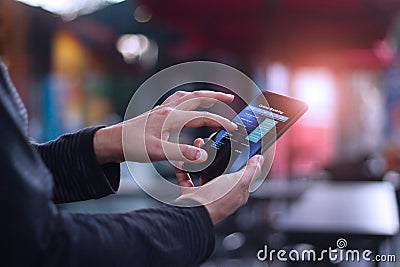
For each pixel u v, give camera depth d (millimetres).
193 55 4656
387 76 9156
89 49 5699
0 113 662
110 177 958
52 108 5383
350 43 3988
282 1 3725
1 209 648
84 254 675
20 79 4105
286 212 2795
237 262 3734
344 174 4816
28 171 669
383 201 3152
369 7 3650
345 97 7613
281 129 886
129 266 695
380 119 9609
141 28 5684
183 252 737
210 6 3867
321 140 7043
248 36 4461
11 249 658
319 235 2326
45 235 667
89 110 6094
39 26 4676
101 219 714
